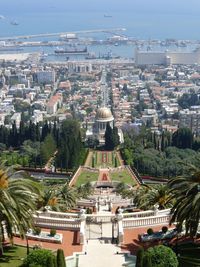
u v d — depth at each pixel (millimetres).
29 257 78875
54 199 124812
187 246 93125
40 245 93250
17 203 84375
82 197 194750
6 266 83250
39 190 95375
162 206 117625
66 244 97625
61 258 74500
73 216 112125
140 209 125438
